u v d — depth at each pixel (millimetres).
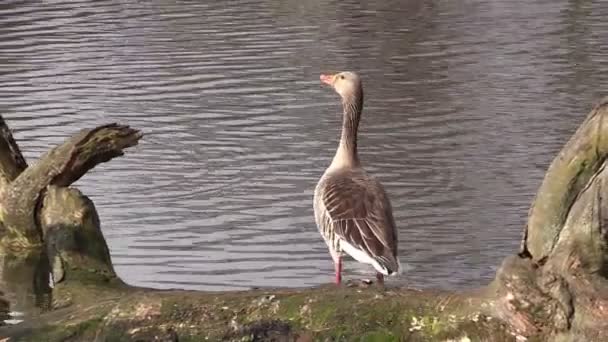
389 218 9945
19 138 18609
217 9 33031
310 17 31516
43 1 34938
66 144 11594
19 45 27578
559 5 32438
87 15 32094
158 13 32312
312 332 7863
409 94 21656
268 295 8086
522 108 20250
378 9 32875
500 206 14953
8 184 11906
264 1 34500
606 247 7348
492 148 17766
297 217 14672
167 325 8023
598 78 22578
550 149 17641
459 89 22000
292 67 24344
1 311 10648
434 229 14102
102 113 20453
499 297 7504
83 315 8203
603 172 7340
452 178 16250
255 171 16797
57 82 23109
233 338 7938
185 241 13812
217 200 15445
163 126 19500
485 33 28312
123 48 26844
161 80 23141
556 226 7520
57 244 10016
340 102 20922
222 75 23578
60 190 10453
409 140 18375
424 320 7711
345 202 10016
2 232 11953
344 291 8023
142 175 16672
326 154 17625
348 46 26906
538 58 24797
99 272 9836
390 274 9453
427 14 31688
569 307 7250
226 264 13000
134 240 13867
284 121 19656
